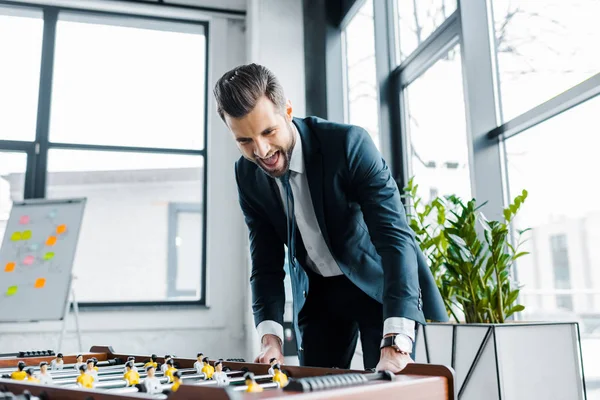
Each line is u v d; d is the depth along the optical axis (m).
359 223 1.30
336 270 1.39
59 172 6.24
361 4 3.32
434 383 0.83
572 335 1.52
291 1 3.80
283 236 1.42
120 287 6.15
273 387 0.94
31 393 0.85
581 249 1.72
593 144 1.66
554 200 1.83
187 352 3.54
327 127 1.27
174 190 6.38
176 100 4.01
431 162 2.57
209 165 3.78
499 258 1.72
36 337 3.33
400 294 1.09
